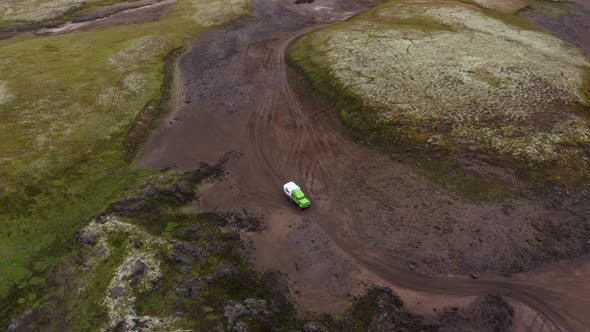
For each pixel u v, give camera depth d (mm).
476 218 44406
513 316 35625
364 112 62812
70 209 48094
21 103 68000
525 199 46094
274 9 111750
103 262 38250
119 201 46844
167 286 36031
